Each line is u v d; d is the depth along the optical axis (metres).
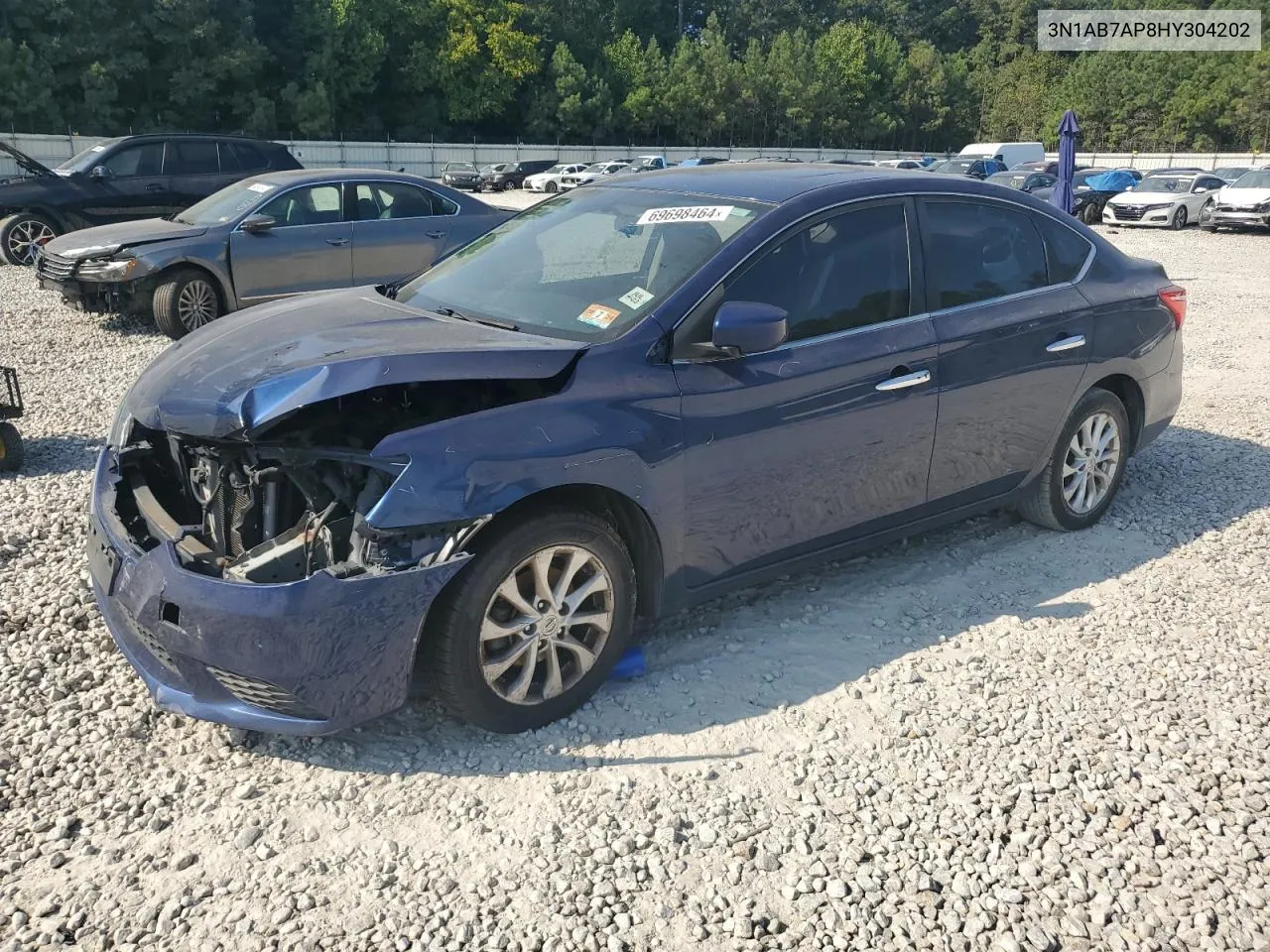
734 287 3.55
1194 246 20.14
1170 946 2.45
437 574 2.85
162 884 2.59
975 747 3.21
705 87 69.12
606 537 3.21
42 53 47.16
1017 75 85.44
